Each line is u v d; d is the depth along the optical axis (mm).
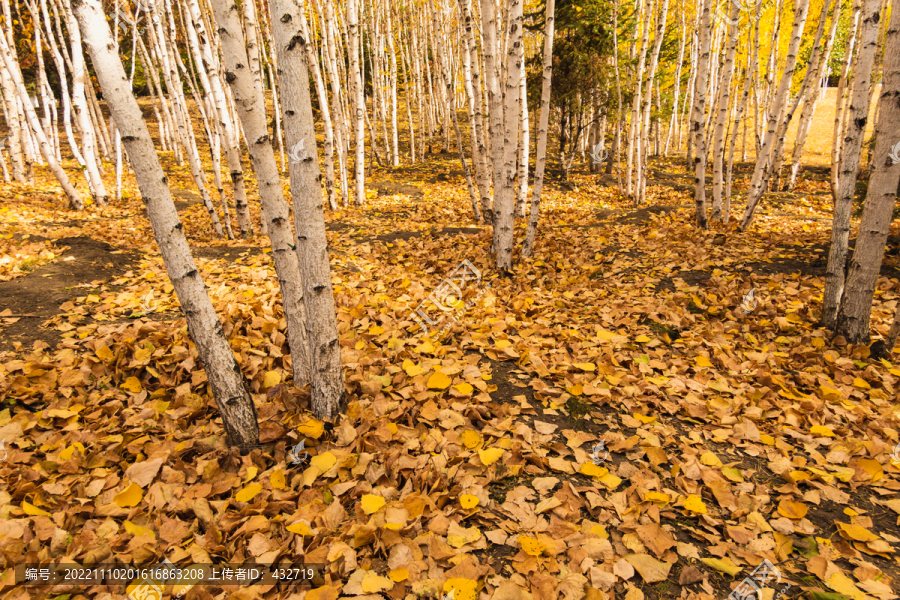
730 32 5910
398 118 22828
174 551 1727
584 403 2693
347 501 1999
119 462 2234
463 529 1794
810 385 2869
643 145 9070
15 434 2275
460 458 2182
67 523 1852
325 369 2334
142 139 1722
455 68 18219
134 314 3609
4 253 4727
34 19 9227
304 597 1539
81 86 7652
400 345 3227
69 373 2703
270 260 5223
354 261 5383
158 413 2533
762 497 1995
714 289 4273
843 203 3246
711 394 2816
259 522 1843
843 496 2012
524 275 5031
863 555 1752
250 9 4785
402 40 17422
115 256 4996
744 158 14508
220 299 3879
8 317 3389
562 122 12289
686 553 1735
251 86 2168
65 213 7320
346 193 9141
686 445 2344
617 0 8492
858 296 3166
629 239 6191
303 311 2482
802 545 1774
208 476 2107
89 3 1542
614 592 1592
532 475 2168
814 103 9961
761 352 3252
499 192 4957
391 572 1622
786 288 4133
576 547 1733
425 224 8047
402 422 2484
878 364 3049
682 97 16344
